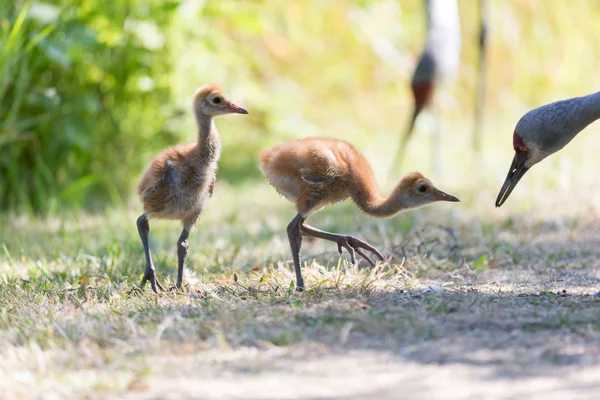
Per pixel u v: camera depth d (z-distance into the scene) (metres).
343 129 22.39
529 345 7.05
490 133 22.12
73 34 14.89
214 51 19.19
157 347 7.08
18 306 8.55
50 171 15.70
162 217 9.52
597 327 7.49
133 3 16.28
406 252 10.99
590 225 13.16
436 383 6.27
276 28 23.12
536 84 24.09
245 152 20.17
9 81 14.73
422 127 21.70
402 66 23.44
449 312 8.02
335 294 8.83
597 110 9.92
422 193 9.83
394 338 7.29
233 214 14.55
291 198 9.62
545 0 24.75
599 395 5.96
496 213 14.21
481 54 18.47
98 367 6.75
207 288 9.27
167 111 17.08
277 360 6.81
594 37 25.12
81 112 15.68
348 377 6.43
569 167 17.52
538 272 10.37
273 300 8.55
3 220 14.55
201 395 6.12
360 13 23.56
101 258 10.98
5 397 6.13
